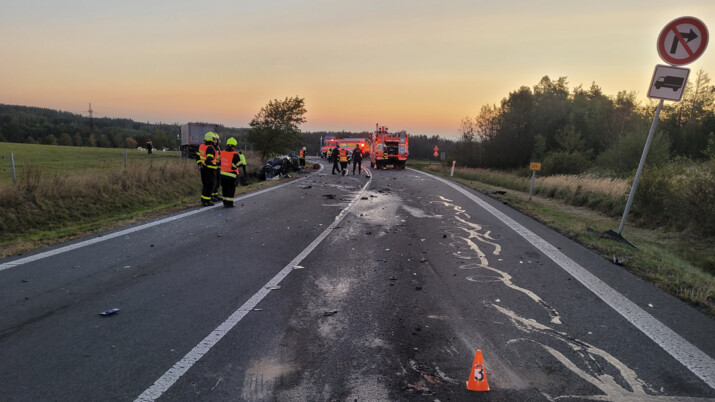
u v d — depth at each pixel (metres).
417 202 13.86
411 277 5.68
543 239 8.24
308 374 3.15
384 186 19.56
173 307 4.44
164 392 2.88
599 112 50.47
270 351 3.51
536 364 3.35
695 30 7.33
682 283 5.40
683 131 41.28
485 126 52.38
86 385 2.95
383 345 3.65
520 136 51.34
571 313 4.43
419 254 6.98
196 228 8.76
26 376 3.04
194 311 4.34
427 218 10.67
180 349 3.51
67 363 3.24
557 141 46.31
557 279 5.64
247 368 3.22
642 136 25.92
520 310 4.51
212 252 6.82
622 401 2.86
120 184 16.16
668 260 7.46
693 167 13.00
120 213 14.55
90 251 6.68
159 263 6.10
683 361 3.42
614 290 5.20
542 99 56.53
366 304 4.64
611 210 14.52
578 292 5.11
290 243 7.64
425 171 35.19
